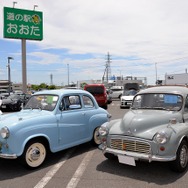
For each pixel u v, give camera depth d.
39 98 6.71
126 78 67.69
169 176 5.09
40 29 29.47
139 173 5.27
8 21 27.80
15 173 5.38
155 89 6.63
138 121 5.23
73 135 6.57
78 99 7.02
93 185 4.70
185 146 5.34
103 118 7.70
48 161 6.18
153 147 4.88
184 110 5.91
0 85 99.75
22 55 28.89
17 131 5.22
